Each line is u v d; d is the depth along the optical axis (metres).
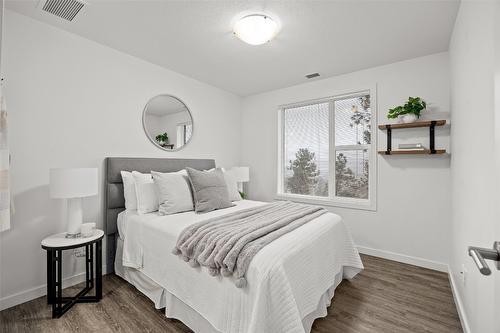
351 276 2.38
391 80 2.92
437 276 2.49
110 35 2.33
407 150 2.66
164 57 2.80
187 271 1.63
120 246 2.41
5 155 1.51
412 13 1.94
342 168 3.42
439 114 2.62
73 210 1.97
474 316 1.42
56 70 2.19
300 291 1.50
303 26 2.15
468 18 1.55
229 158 4.13
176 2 1.86
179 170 3.19
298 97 3.72
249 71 3.21
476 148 1.38
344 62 2.90
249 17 2.00
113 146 2.60
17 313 1.83
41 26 2.10
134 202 2.43
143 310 1.88
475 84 1.40
